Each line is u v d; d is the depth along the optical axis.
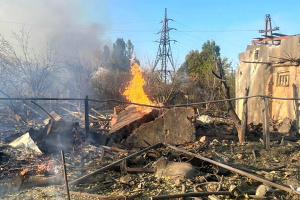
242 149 7.50
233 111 8.50
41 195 4.62
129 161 6.14
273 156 7.07
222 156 6.63
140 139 7.51
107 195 4.71
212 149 7.31
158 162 5.79
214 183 5.00
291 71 10.66
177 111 7.68
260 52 12.98
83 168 5.77
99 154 6.76
